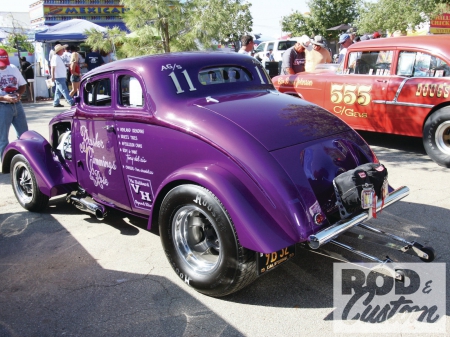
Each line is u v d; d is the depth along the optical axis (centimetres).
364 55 682
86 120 416
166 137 336
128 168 377
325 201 314
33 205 493
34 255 397
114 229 446
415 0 1777
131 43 728
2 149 655
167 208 320
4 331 290
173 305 311
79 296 327
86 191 448
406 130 639
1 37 1931
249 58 413
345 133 350
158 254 388
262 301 311
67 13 1989
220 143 304
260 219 280
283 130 318
